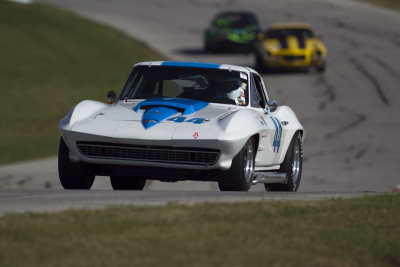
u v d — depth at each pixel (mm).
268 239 14055
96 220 14875
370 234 15164
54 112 87125
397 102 77250
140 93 27109
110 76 108938
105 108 25375
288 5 173875
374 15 162250
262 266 12008
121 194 20906
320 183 43781
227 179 23438
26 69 112062
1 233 13445
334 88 85312
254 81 28328
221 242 13570
